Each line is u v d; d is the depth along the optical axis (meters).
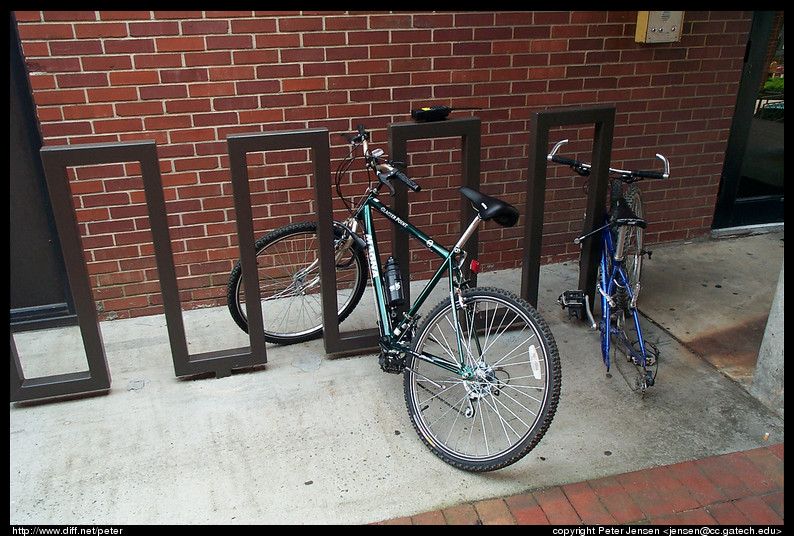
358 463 2.57
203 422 2.82
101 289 3.65
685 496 2.34
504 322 3.47
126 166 3.43
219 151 3.52
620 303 3.14
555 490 2.39
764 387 2.86
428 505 2.34
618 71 3.96
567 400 2.93
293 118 3.55
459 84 3.72
